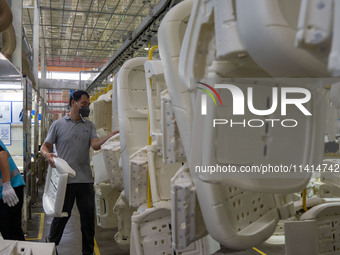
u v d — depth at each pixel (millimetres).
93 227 4340
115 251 4988
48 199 4391
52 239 4230
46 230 6141
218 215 1956
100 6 9188
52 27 11875
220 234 2016
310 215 2719
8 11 3910
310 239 2676
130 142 3928
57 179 4008
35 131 8102
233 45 1390
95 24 10820
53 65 19016
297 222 2688
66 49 14945
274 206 2395
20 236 3865
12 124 5473
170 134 2373
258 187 1720
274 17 1168
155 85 3178
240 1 1288
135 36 4426
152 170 3088
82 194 4312
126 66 4000
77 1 8984
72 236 5793
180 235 2338
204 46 1782
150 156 3102
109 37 12367
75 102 4371
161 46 2340
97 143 4414
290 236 2693
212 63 1621
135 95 4051
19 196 3854
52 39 13453
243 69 1614
